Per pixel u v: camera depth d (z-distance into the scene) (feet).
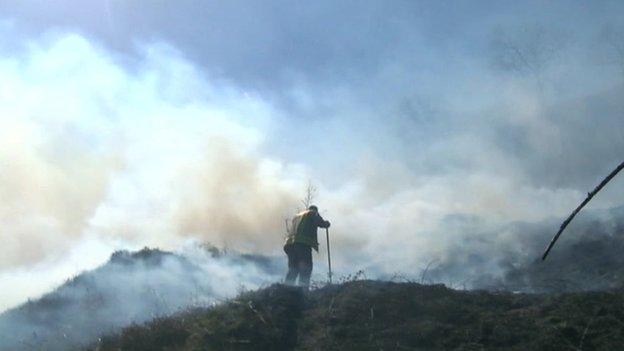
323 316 30.83
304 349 28.66
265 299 32.86
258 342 29.68
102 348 33.50
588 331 26.68
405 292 31.81
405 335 28.35
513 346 26.63
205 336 30.45
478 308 30.04
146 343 31.83
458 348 27.07
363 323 29.84
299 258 39.42
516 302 30.40
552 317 27.91
